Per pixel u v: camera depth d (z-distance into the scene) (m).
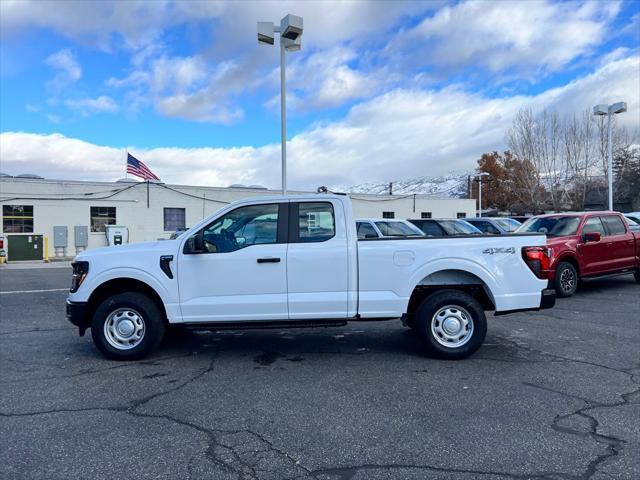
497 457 3.41
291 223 5.83
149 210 29.83
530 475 3.17
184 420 4.11
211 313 5.74
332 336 7.25
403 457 3.43
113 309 5.88
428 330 5.85
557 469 3.24
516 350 6.29
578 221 11.10
